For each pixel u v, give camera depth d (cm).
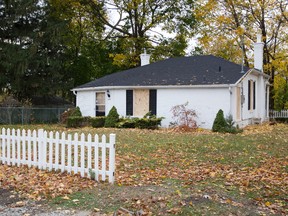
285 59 2772
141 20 3200
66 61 2977
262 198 547
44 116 2662
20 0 2512
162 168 794
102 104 2208
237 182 649
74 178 678
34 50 2489
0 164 831
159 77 2075
